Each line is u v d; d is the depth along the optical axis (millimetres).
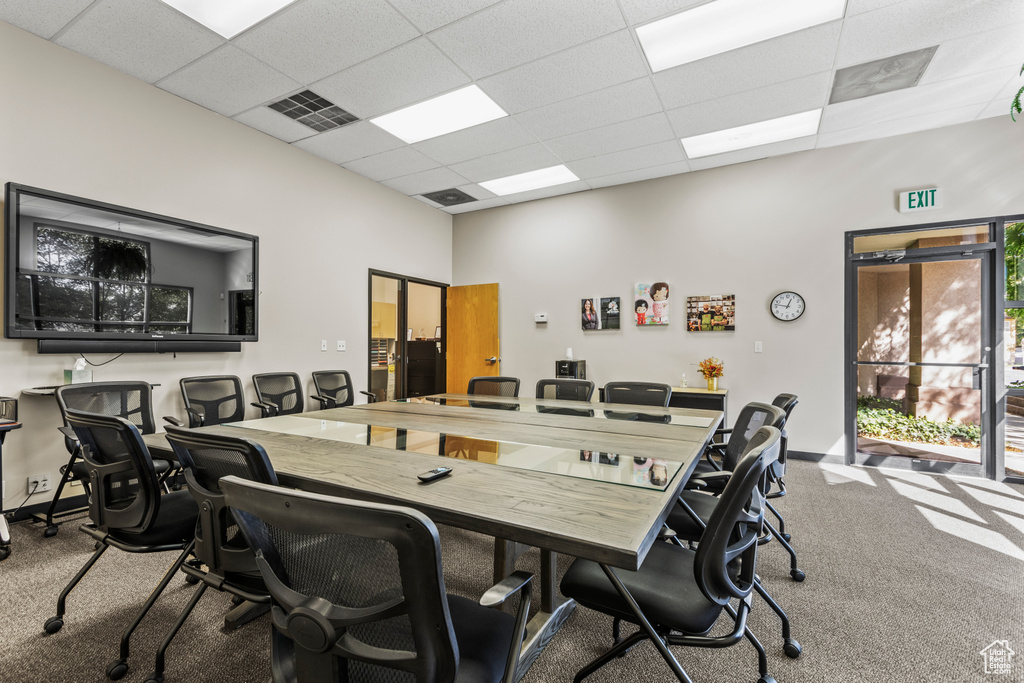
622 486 1220
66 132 2818
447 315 6219
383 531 671
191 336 3363
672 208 4863
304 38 2736
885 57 2881
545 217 5602
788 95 3326
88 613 1788
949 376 3793
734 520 1034
